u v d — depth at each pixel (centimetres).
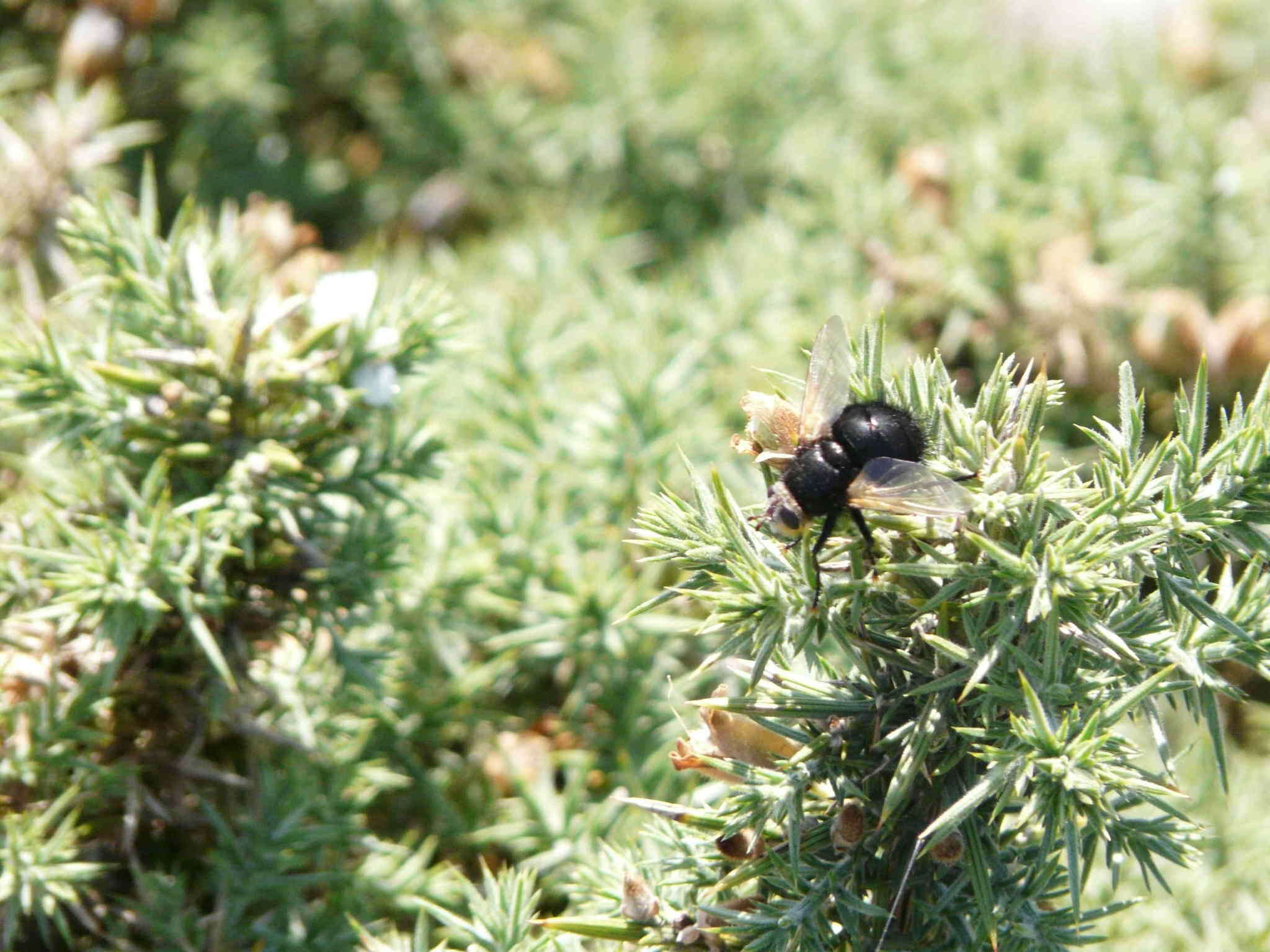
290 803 34
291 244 39
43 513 33
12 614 34
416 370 34
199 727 34
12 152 39
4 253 39
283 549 33
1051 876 29
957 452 29
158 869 34
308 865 35
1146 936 35
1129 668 29
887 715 29
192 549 32
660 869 31
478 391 39
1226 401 40
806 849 29
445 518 38
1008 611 28
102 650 33
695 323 42
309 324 34
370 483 34
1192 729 38
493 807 36
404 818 37
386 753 37
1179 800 29
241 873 34
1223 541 28
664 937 30
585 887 33
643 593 37
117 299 34
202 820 34
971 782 29
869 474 29
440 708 37
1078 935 30
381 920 35
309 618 34
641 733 37
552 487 38
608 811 35
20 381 33
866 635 29
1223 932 35
